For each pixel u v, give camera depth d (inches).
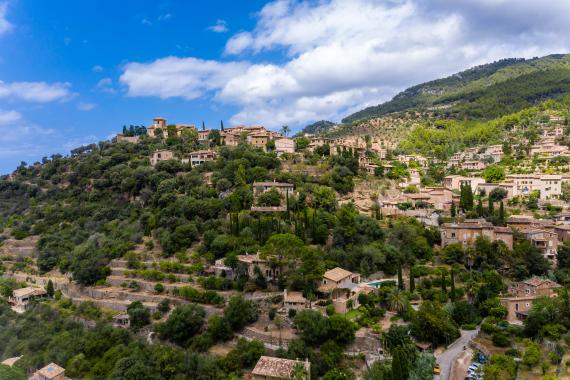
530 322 3671.3
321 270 4365.2
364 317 4030.5
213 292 4525.1
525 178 7165.4
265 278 4613.7
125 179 7185.0
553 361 3230.8
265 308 4286.4
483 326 3890.3
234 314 4111.7
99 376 3860.7
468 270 5004.9
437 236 5659.5
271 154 7790.4
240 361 3690.9
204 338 4030.5
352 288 4345.5
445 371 3368.6
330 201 6092.5
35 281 5994.1
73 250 6107.3
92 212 7012.8
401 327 3722.9
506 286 4603.8
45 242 6569.9
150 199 6668.3
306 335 3745.1
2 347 4726.9
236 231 5295.3
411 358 3440.0
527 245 4982.8
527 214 6446.9
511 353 3440.0
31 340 4589.1
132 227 6156.5
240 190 6171.3
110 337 4315.9
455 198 7121.1
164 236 5536.4
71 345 4355.3
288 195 6028.5
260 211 5816.9
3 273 6348.4
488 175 7819.9
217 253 5078.7
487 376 3115.2
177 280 5014.8
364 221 5521.7
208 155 7854.3
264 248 4515.3
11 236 7076.8
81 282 5398.6
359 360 3619.6
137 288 5088.6
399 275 4571.9
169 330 4170.8
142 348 4074.8
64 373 4055.1
